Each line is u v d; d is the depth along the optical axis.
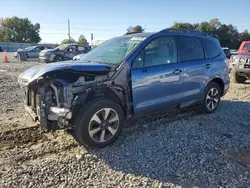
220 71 5.95
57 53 19.75
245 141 4.35
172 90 4.83
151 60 4.53
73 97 3.70
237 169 3.42
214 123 5.26
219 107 6.53
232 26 68.94
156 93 4.55
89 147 3.95
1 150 3.88
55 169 3.37
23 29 87.12
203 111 5.82
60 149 3.95
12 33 86.12
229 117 5.70
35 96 3.92
